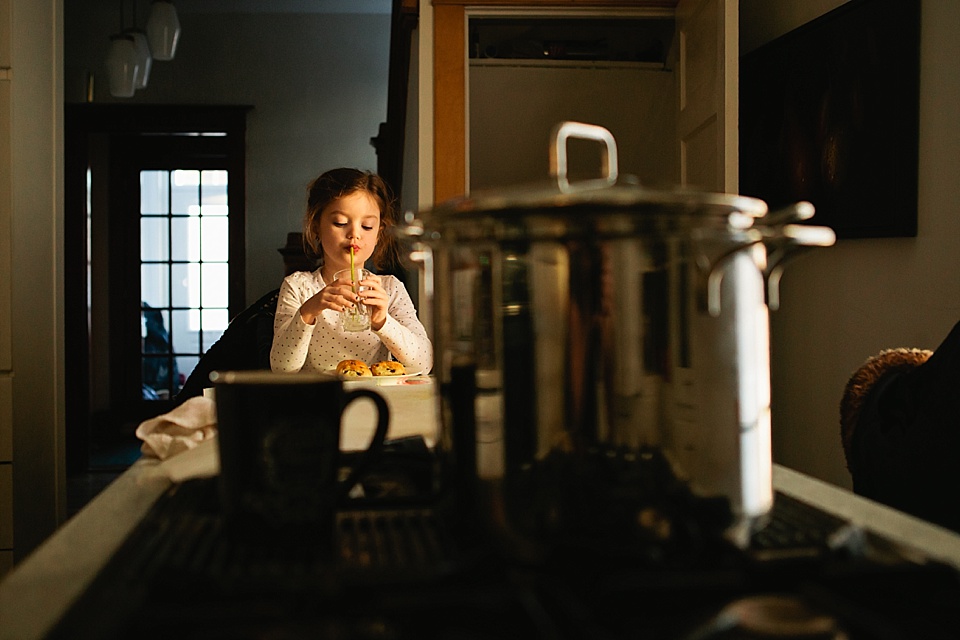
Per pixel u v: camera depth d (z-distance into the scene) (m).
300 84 5.77
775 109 2.77
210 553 0.51
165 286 6.27
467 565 0.45
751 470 0.53
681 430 0.50
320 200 2.29
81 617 0.42
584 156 3.50
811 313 2.69
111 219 6.19
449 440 0.55
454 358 0.54
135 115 5.63
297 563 0.50
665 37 3.53
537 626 0.38
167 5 4.30
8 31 2.48
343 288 2.04
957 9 1.99
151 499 0.70
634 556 0.46
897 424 1.31
